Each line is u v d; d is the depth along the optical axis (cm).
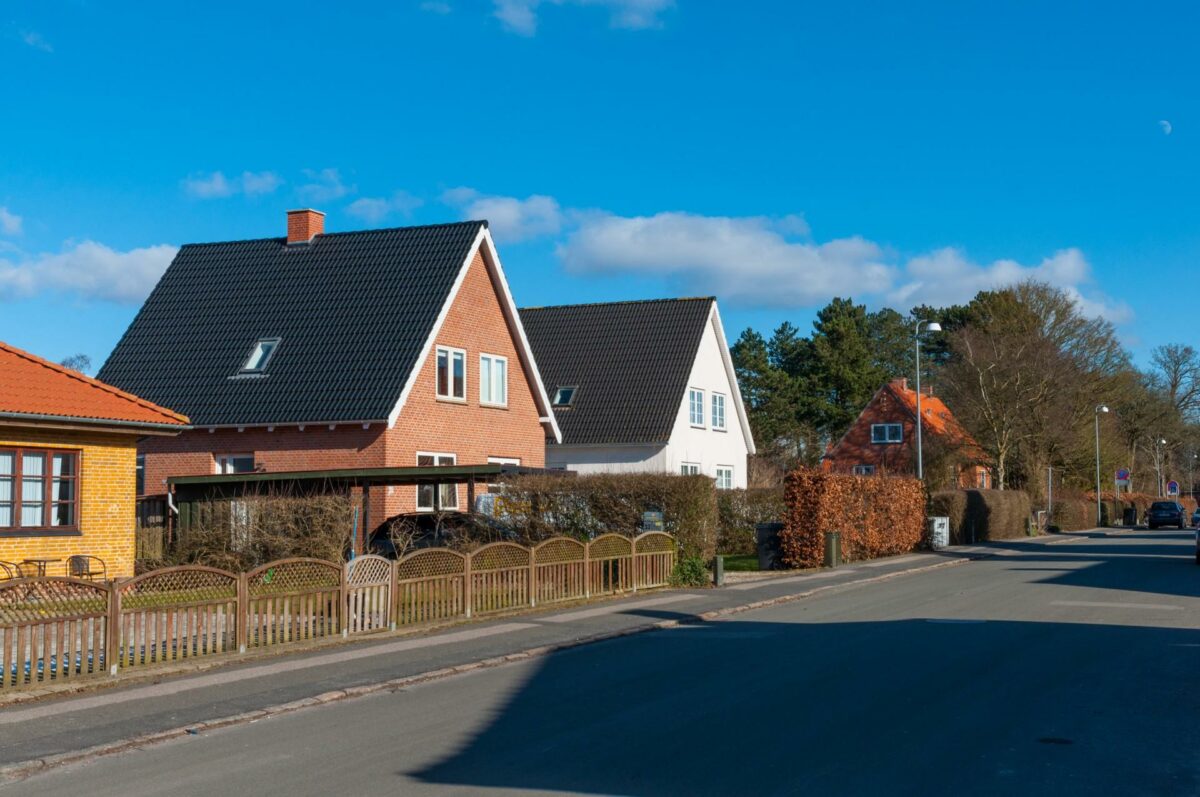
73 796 810
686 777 828
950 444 5884
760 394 7844
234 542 2292
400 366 2981
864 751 905
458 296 3238
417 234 3372
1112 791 788
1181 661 1375
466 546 2134
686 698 1154
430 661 1400
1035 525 5734
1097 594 2284
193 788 821
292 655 1446
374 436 2919
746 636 1677
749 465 6394
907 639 1596
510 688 1241
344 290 3284
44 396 2023
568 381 4534
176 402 3117
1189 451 10306
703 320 4600
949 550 3991
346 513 2248
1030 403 5669
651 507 2498
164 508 2556
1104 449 7012
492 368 3394
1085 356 6006
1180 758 881
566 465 4369
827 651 1486
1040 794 779
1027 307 6056
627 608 2011
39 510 2022
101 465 2116
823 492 3006
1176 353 8288
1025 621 1811
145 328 3412
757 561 3325
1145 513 8550
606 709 1102
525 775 839
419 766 873
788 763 867
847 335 8188
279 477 2366
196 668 1332
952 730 981
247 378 3120
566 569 2066
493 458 3362
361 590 1603
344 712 1116
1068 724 1005
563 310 4856
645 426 4262
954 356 6494
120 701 1141
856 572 2884
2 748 941
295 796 789
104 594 1243
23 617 1166
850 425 7750
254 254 3541
